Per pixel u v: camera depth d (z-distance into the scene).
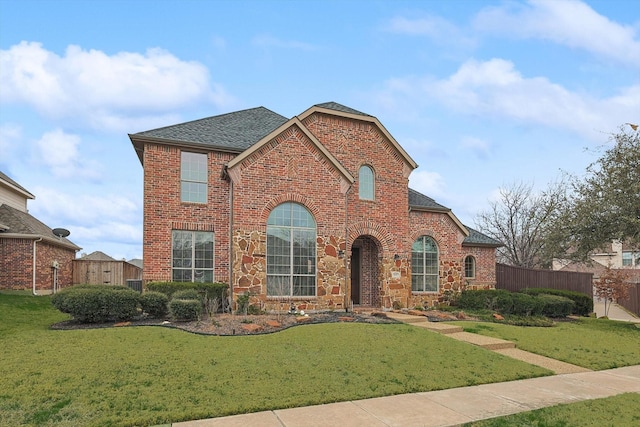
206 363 9.06
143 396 7.27
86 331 11.66
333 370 9.14
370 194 19.89
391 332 12.83
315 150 17.86
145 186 17.20
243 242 16.30
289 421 6.62
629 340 15.13
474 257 24.20
